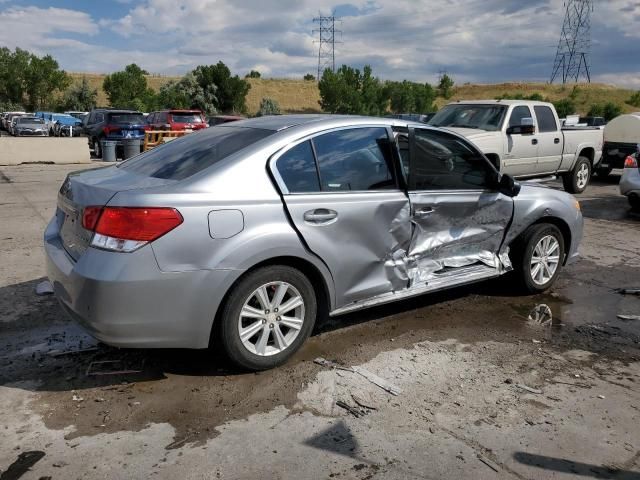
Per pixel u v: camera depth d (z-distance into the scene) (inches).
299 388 141.6
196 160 149.3
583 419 131.0
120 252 127.5
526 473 111.0
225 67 2130.9
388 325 184.5
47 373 146.7
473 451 117.4
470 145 191.6
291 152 150.9
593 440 122.7
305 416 129.1
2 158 684.7
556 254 219.3
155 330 132.2
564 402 138.5
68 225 146.1
